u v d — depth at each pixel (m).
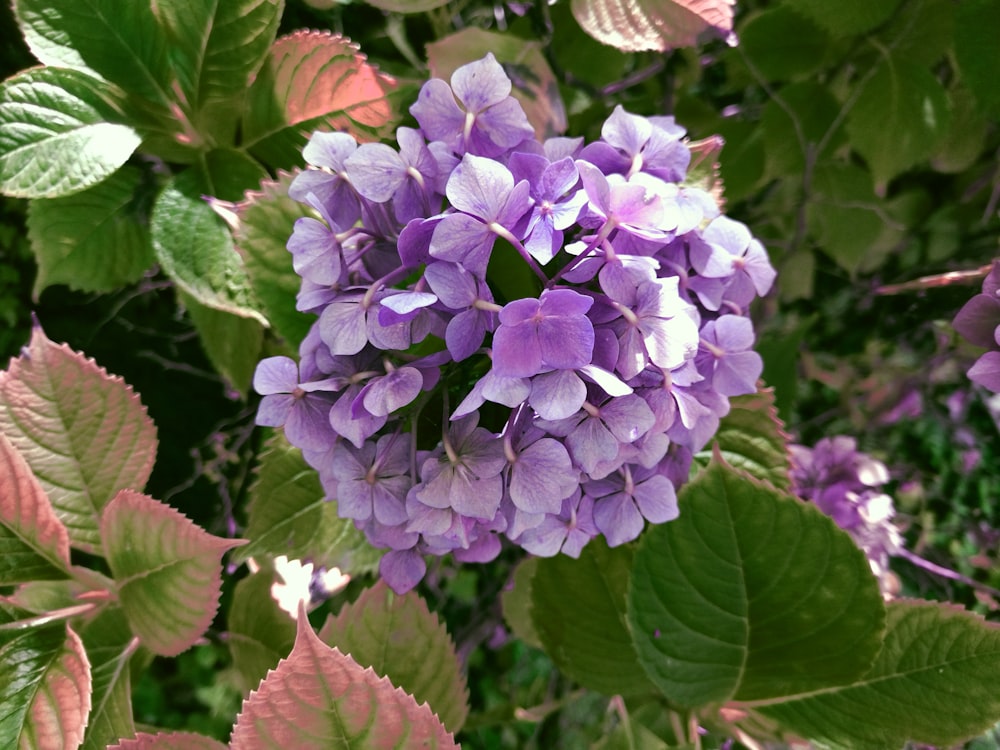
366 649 0.30
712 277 0.26
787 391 0.43
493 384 0.21
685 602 0.29
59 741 0.28
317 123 0.32
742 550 0.28
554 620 0.34
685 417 0.23
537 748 0.49
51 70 0.30
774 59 0.42
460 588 0.50
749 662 0.30
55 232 0.35
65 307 0.41
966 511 0.52
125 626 0.33
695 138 0.45
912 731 0.29
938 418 0.52
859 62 0.41
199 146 0.33
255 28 0.30
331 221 0.24
